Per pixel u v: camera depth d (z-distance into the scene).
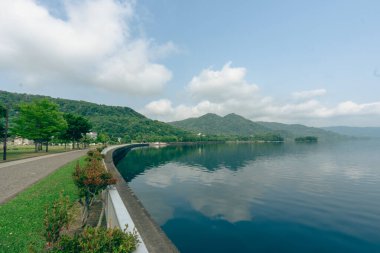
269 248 14.49
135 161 67.69
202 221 19.23
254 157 80.62
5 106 50.56
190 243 15.21
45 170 25.34
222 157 80.56
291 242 15.33
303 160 70.69
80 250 4.84
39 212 11.44
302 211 21.95
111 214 9.49
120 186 17.06
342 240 15.58
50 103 59.22
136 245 5.77
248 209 22.52
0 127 49.31
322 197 27.14
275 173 45.59
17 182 18.70
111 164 32.50
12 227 9.59
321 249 14.37
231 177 41.06
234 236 16.27
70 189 16.55
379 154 96.25
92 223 11.30
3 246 7.91
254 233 16.73
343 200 25.73
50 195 14.62
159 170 49.84
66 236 5.06
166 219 19.77
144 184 35.06
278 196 27.56
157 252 7.16
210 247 14.66
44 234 6.17
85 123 76.62
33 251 6.70
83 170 11.39
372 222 18.98
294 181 37.41
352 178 40.22
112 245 4.98
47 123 56.62
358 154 96.06
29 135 54.78
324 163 62.97
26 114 55.09
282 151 113.69
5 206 12.23
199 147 152.75
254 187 32.75
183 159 73.44
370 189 31.44
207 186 33.56
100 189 11.64
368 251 14.12
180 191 30.27
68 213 6.66
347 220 19.41
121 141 156.00
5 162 33.22
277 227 17.89
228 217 20.20
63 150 67.75
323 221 19.25
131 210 11.37
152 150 118.75
